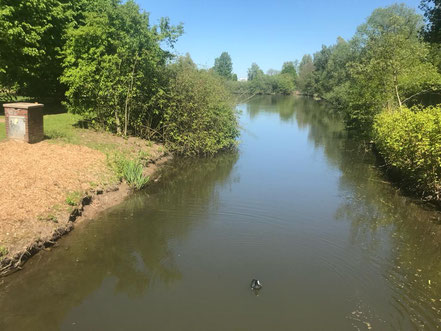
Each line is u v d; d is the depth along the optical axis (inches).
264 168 546.9
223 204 373.4
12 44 594.6
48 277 225.3
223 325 186.4
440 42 809.5
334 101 1689.2
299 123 1190.3
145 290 216.4
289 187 446.0
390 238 305.1
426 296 220.2
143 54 534.3
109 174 395.5
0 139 414.9
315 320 192.7
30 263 235.5
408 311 203.8
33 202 287.6
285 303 207.0
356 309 204.1
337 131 1002.1
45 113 699.4
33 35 608.4
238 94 793.6
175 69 621.3
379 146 586.9
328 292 219.8
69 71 529.0
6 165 339.9
